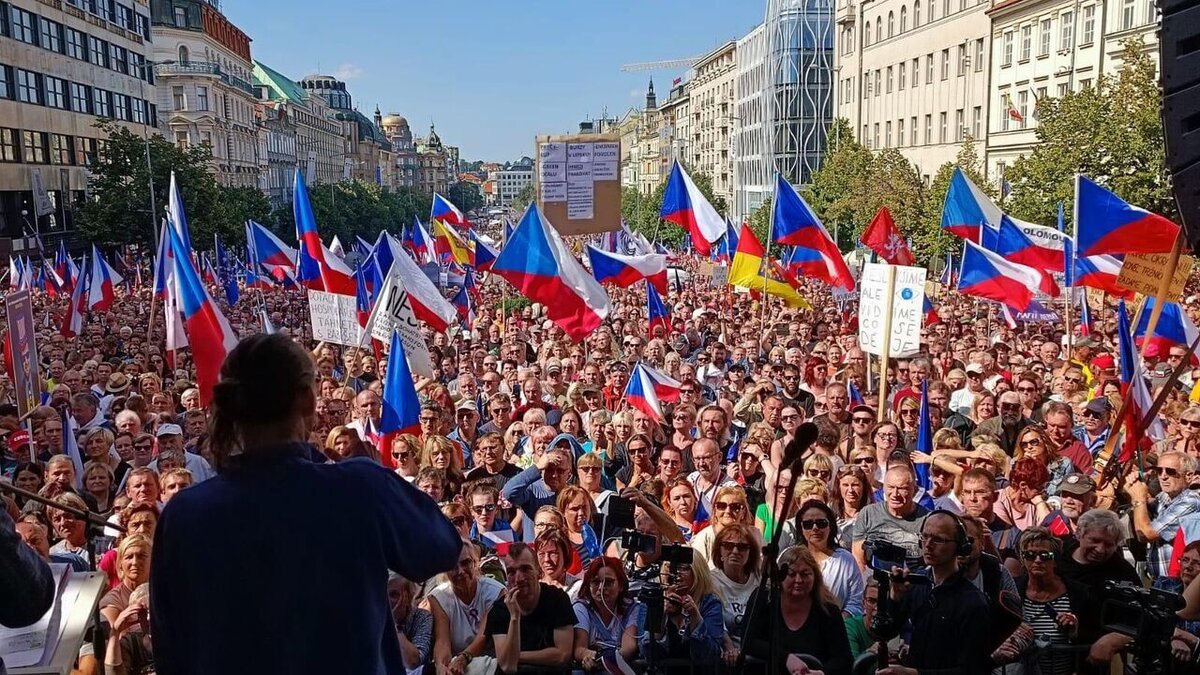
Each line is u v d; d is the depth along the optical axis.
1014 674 5.53
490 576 7.00
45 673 2.65
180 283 11.29
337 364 18.05
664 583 5.46
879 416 11.35
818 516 6.62
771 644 4.07
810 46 80.12
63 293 31.78
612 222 17.19
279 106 131.50
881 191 46.06
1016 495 8.06
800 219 17.84
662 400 12.60
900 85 67.00
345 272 17.02
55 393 13.07
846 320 21.98
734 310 25.88
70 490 8.09
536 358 18.81
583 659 5.55
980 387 13.27
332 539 2.37
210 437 2.49
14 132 50.22
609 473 10.47
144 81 70.00
